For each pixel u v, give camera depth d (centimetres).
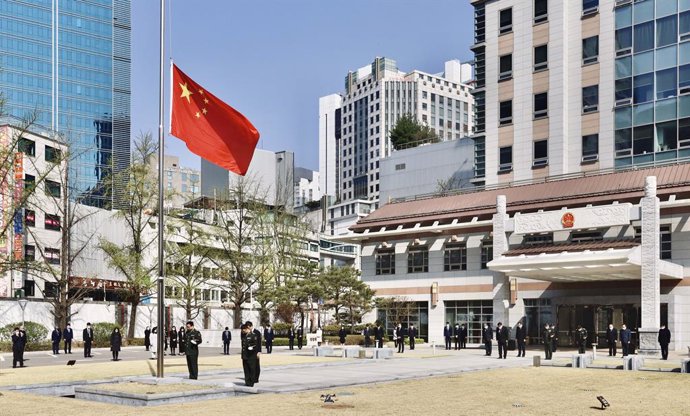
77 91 14250
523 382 2461
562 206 4997
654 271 4103
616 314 4691
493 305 5103
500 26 6794
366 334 5350
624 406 1795
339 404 1802
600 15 6134
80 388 2047
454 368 3062
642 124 5803
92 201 8756
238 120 2438
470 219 5562
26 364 3528
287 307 7131
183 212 7475
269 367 3097
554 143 6291
